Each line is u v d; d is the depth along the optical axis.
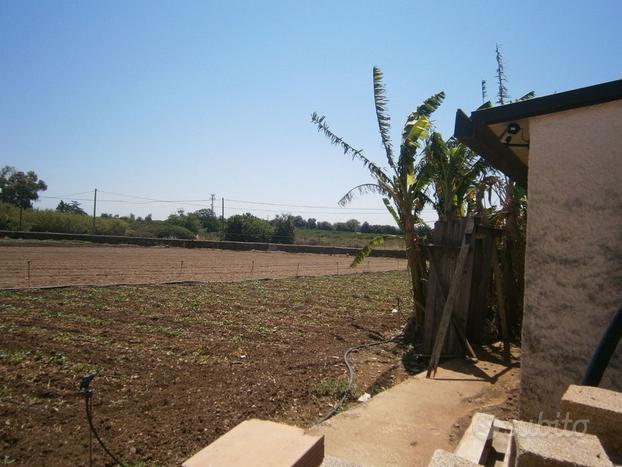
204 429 5.09
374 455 4.28
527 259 4.70
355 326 12.00
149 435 4.91
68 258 29.73
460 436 4.75
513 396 6.18
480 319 9.65
